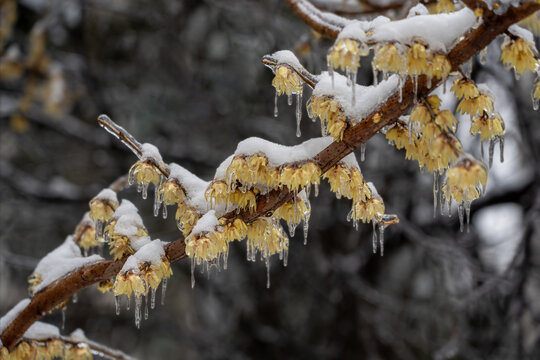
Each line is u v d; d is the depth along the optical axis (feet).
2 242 26.58
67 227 28.09
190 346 27.32
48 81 26.04
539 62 6.36
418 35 5.82
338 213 24.95
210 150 27.50
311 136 22.98
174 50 27.35
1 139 29.04
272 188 6.73
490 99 6.28
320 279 26.81
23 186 25.77
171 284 27.37
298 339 27.73
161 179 7.38
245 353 27.94
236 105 26.81
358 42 5.80
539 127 22.61
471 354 20.89
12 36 28.17
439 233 23.77
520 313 19.21
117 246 7.29
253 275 27.66
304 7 8.72
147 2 26.91
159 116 27.53
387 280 25.32
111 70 27.94
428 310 23.71
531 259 18.90
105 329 27.04
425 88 6.13
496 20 5.69
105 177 29.07
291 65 6.61
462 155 5.78
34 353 8.38
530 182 22.57
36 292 8.13
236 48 25.32
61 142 30.12
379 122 6.30
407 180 23.89
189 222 6.84
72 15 26.99
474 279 19.84
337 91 6.50
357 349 25.22
